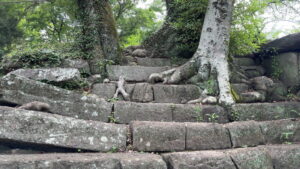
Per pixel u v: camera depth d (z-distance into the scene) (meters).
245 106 4.66
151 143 3.45
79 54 6.20
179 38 6.80
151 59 6.75
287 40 6.14
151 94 5.11
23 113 3.22
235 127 3.84
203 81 5.36
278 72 6.43
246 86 5.92
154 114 4.22
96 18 6.59
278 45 6.36
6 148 3.33
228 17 5.62
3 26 12.36
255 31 7.03
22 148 3.33
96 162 2.78
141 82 5.81
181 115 4.32
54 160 2.69
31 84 3.98
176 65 6.56
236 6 6.27
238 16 6.30
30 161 2.62
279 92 5.96
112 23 6.78
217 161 3.05
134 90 5.15
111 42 6.52
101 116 4.05
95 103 4.11
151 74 5.62
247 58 7.19
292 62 6.14
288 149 3.44
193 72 5.57
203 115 4.42
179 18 6.73
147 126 3.53
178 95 5.19
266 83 5.85
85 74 5.68
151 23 13.41
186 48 6.77
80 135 3.35
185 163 2.95
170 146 3.49
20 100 3.83
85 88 5.18
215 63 5.37
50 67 5.53
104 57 6.36
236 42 6.31
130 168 2.81
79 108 4.02
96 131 3.43
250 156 3.22
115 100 4.79
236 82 6.05
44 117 3.28
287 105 4.93
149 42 7.25
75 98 4.09
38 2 10.07
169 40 6.97
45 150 3.36
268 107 4.79
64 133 3.29
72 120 3.41
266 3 6.95
